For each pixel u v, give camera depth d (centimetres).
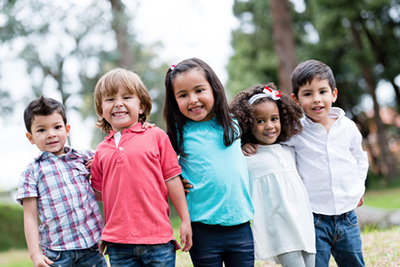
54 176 226
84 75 1100
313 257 236
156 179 211
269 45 1656
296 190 240
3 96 1048
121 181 206
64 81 1083
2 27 974
